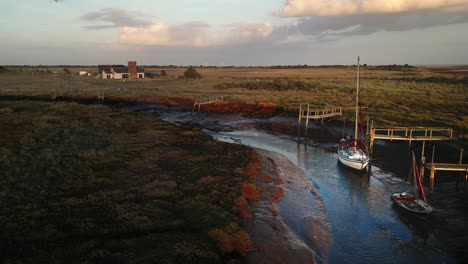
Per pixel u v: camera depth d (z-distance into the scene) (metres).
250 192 20.12
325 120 46.31
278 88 81.06
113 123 40.56
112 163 23.55
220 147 30.22
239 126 49.19
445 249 16.58
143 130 37.31
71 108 53.00
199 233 14.07
